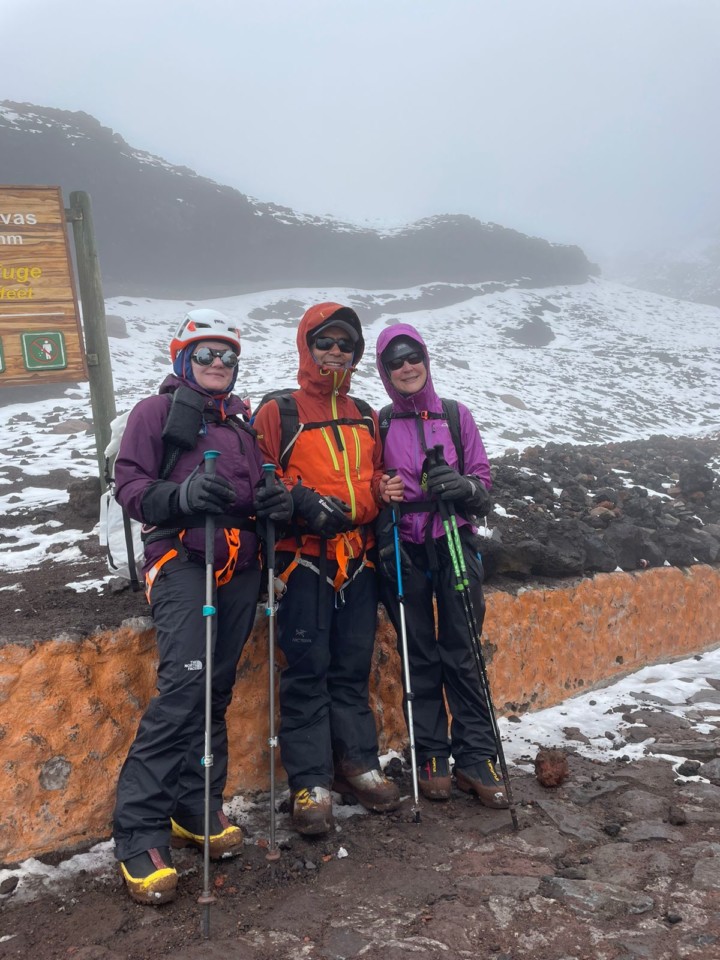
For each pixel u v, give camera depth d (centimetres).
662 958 257
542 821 359
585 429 1897
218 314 329
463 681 379
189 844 332
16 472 857
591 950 263
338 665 371
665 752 448
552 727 488
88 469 877
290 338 2653
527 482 706
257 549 329
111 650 342
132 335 2361
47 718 321
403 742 439
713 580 670
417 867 319
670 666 614
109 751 335
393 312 3384
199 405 317
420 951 262
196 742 326
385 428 382
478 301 3731
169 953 262
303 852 331
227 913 288
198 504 290
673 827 351
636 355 3019
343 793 380
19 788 312
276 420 352
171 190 3206
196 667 300
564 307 3941
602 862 319
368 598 370
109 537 354
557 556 536
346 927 279
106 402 589
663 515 706
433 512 371
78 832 323
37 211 534
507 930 276
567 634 539
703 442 1403
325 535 338
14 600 413
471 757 377
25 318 535
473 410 1819
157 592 313
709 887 300
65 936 274
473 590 378
